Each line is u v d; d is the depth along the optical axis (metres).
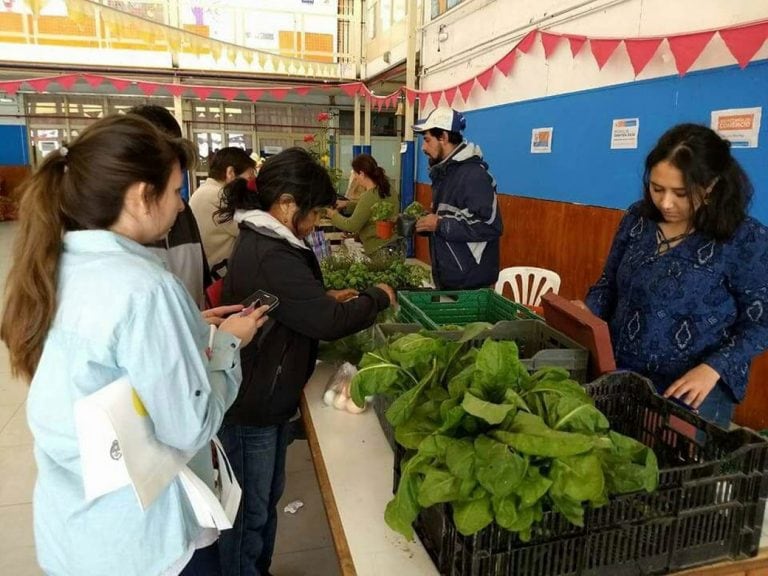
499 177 5.27
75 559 0.95
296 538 2.23
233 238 2.68
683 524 0.90
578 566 0.85
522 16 4.70
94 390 0.88
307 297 1.40
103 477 0.84
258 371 1.45
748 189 1.31
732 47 2.69
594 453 0.79
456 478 0.81
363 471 1.21
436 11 6.56
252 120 11.40
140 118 0.97
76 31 8.27
